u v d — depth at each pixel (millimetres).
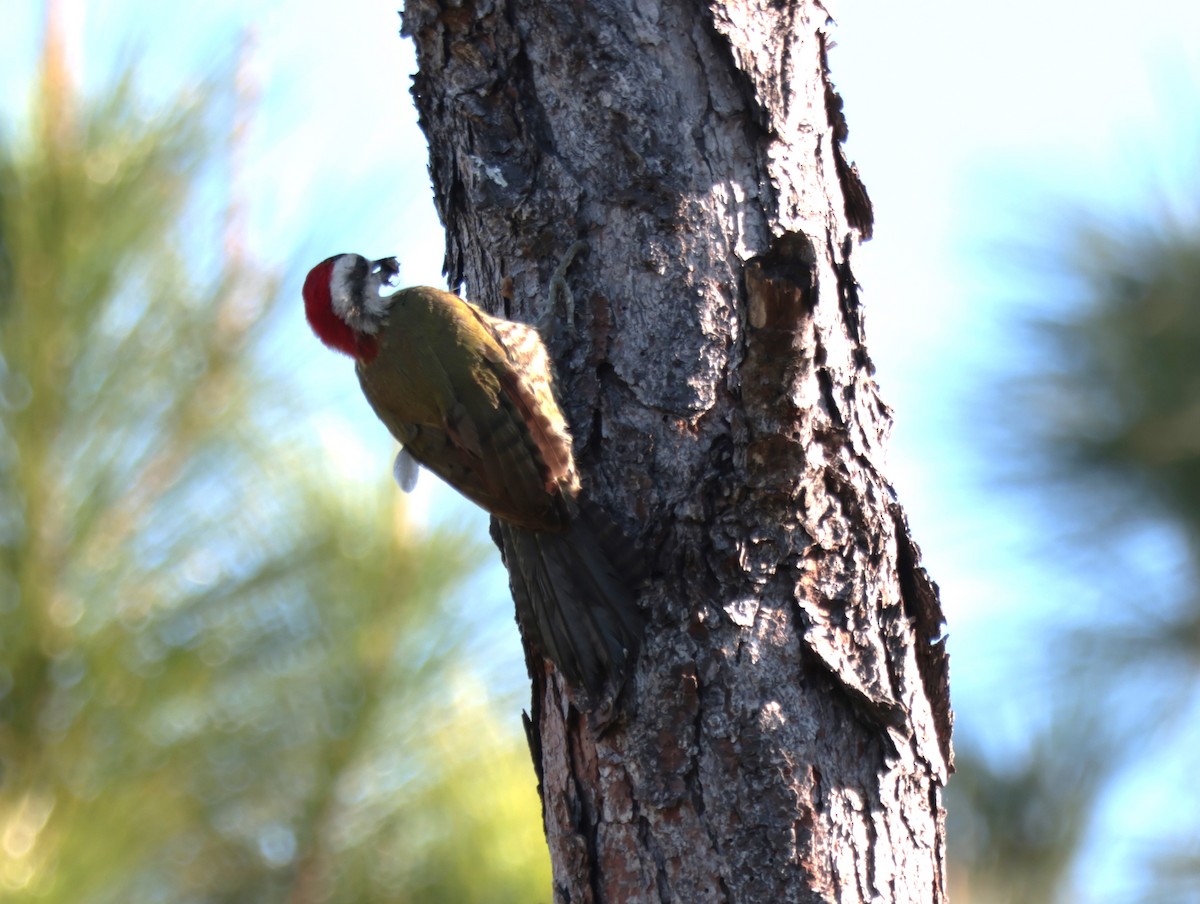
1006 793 11070
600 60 7852
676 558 7312
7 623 8961
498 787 10125
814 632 7184
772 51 7891
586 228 7863
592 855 7289
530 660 7895
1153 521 10977
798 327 6820
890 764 7199
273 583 9805
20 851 8445
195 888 9602
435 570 10102
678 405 7504
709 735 7098
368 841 9914
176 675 9383
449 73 8141
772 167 7781
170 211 9594
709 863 7008
